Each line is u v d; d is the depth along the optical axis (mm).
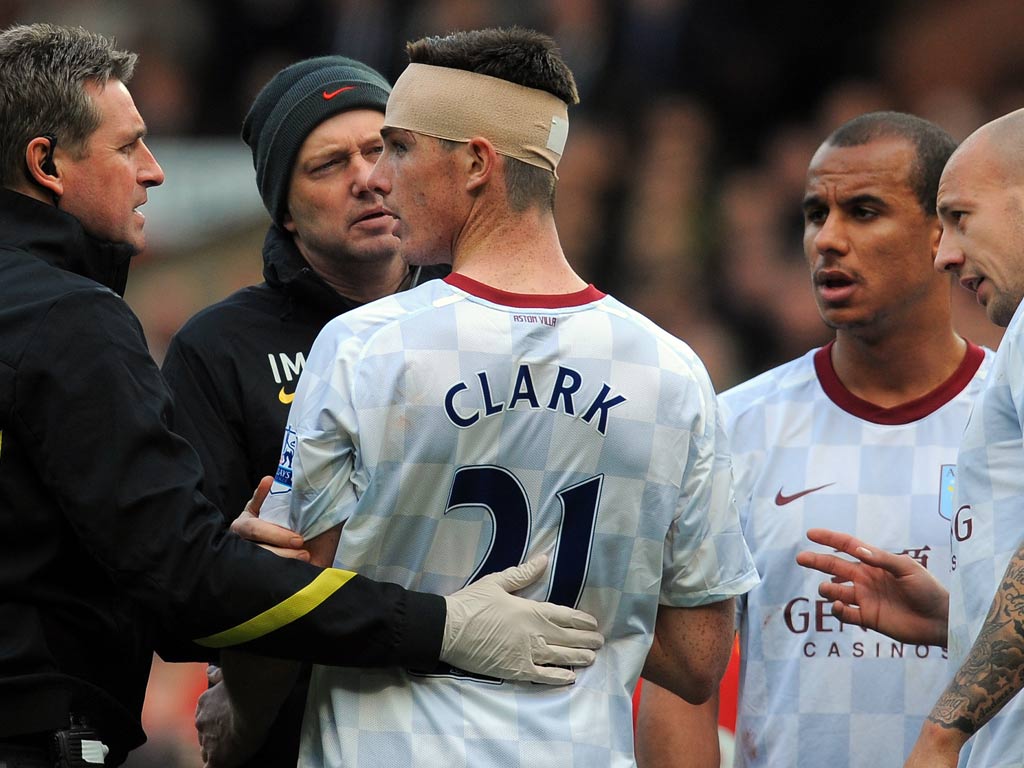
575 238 32969
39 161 10383
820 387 13086
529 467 9680
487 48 9938
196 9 36125
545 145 9953
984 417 10281
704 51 34500
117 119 10648
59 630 9891
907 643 11344
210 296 27203
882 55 35125
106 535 9461
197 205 27906
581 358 9727
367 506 9562
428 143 9930
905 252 12414
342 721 9734
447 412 9500
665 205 33000
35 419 9586
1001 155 10367
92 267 10695
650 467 9867
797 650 12523
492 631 9570
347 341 9695
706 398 10227
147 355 9953
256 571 9461
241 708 10664
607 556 9891
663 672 10711
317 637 9438
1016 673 9336
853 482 12711
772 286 31781
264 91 12656
